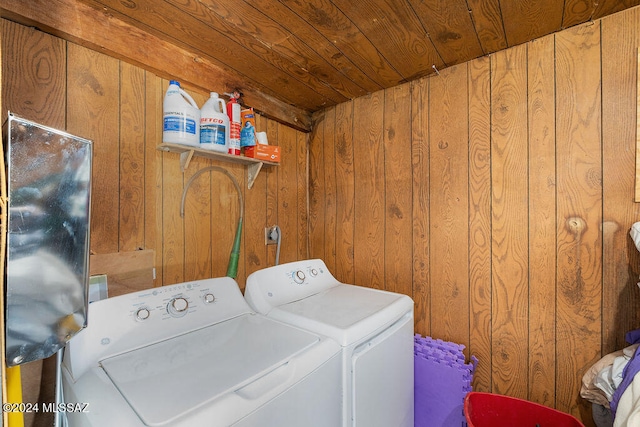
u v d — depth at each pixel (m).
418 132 1.67
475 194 1.48
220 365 0.83
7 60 0.96
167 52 1.34
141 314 1.01
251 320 1.19
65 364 0.84
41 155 0.57
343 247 1.98
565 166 1.26
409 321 1.39
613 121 1.16
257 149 1.65
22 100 0.99
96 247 1.16
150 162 1.33
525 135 1.35
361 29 1.25
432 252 1.61
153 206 1.34
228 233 1.67
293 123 2.03
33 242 0.56
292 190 2.06
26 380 0.98
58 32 1.04
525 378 1.34
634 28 1.12
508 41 1.34
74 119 1.10
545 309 1.30
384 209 1.79
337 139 2.02
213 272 1.59
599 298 1.19
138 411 0.64
